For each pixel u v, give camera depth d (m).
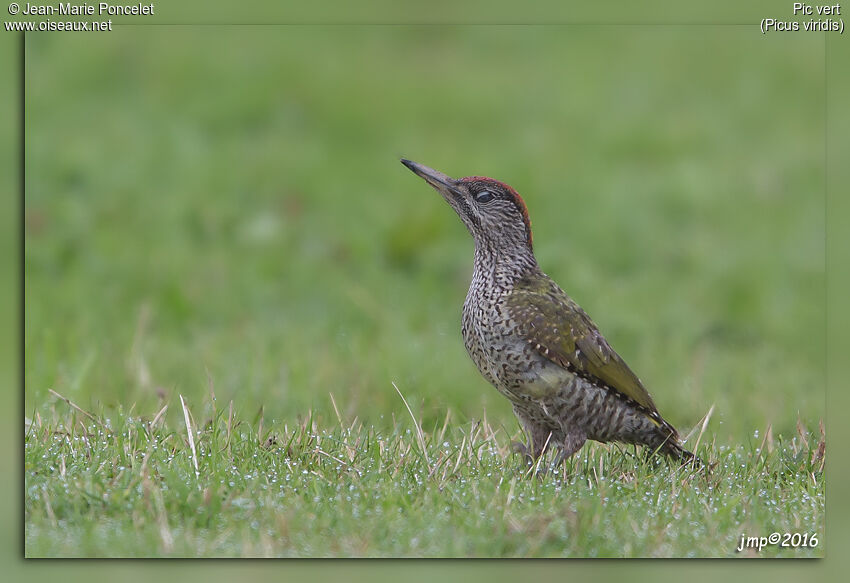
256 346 12.13
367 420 9.98
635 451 8.65
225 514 6.89
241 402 10.08
